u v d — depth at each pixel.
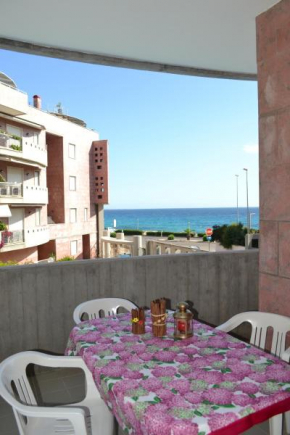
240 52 3.77
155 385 1.48
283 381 1.51
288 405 1.38
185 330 2.01
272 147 2.89
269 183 2.95
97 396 2.08
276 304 2.95
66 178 24.56
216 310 3.88
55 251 23.53
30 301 3.29
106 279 3.51
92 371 1.71
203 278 3.82
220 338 2.03
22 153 18.83
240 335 3.95
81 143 26.33
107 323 2.33
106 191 27.84
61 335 3.40
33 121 21.09
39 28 3.18
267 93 2.92
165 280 3.70
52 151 24.31
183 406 1.32
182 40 3.47
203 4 2.79
